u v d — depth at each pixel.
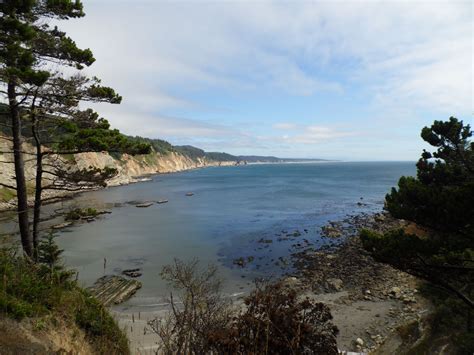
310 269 20.92
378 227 33.28
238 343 4.27
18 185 12.11
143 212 47.00
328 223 36.34
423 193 5.78
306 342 4.42
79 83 12.72
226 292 17.14
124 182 105.69
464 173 6.42
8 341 5.05
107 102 14.04
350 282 18.19
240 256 24.75
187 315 5.50
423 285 9.51
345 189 76.50
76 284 9.12
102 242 29.30
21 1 10.55
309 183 96.44
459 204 5.38
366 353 9.91
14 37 10.32
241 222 38.47
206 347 4.61
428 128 6.98
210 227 35.94
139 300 16.33
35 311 6.20
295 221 38.16
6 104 11.58
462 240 5.67
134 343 11.04
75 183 13.39
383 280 17.95
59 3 12.30
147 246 27.86
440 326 7.57
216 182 109.56
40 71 10.23
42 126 12.95
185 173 180.75
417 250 5.66
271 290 5.05
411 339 7.91
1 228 18.00
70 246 27.78
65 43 12.53
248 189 81.38
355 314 14.05
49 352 5.32
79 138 12.64
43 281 7.62
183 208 50.78
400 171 172.75
